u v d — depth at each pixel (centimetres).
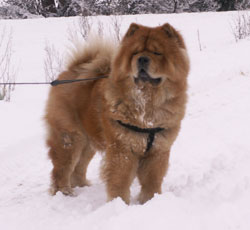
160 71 239
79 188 291
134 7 1366
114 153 251
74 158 280
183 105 251
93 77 271
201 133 349
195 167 300
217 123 363
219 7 1391
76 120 274
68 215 252
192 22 941
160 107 244
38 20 987
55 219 248
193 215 221
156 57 238
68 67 286
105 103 251
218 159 288
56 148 279
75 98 272
